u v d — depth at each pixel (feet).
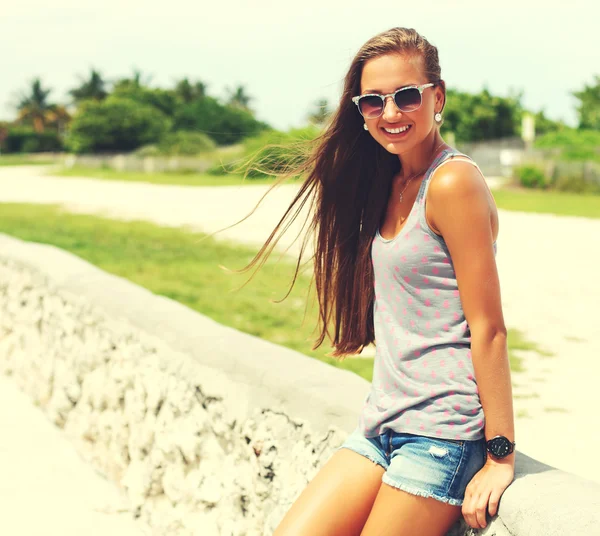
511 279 35.50
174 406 12.91
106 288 16.81
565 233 53.47
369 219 8.80
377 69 7.80
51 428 17.37
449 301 7.45
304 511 7.80
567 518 6.43
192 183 124.57
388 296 7.83
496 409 7.18
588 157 122.01
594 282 34.55
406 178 8.32
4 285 21.76
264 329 25.89
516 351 23.30
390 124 7.81
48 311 18.66
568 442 16.07
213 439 11.98
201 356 12.58
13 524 13.21
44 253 21.01
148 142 243.40
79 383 16.72
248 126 278.26
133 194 96.22
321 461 9.86
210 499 11.89
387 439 7.82
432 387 7.46
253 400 11.24
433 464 7.29
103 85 357.00
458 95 188.24
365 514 7.91
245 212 69.31
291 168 9.43
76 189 108.68
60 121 367.04
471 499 7.14
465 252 7.17
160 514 13.10
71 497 14.23
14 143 343.46
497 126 182.39
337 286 9.29
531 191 106.52
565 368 21.53
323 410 10.05
